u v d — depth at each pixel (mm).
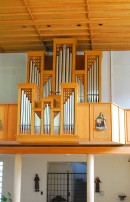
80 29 15992
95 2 13602
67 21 15234
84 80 16578
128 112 15203
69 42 16797
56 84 16516
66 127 13852
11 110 14875
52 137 13797
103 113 14367
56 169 20562
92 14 14547
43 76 16828
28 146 15594
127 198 18453
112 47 17766
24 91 14430
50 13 14555
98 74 16688
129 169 18719
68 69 16594
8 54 19266
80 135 14273
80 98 16375
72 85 14234
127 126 15062
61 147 15414
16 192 15188
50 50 18109
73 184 20422
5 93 18875
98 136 14195
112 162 18875
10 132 14656
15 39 17062
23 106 14250
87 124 14352
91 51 16969
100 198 18547
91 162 15125
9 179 19016
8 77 19047
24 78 18938
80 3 13742
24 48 18078
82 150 15266
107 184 18688
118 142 14508
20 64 19109
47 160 19234
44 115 14008
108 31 16047
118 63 18547
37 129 13977
